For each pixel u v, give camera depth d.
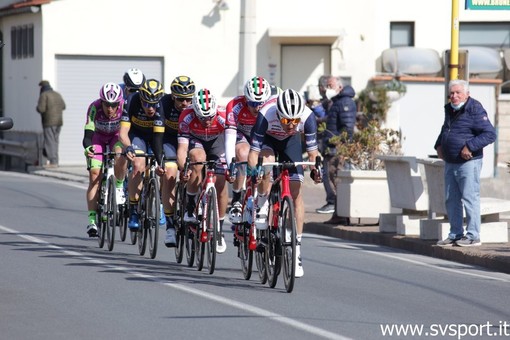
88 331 24.31
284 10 92.69
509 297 30.80
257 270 35.50
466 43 96.44
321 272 35.41
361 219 51.38
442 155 40.34
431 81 83.31
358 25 92.81
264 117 31.25
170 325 25.06
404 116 83.31
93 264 35.91
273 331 24.45
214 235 33.66
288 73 92.88
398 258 40.03
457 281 33.97
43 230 46.53
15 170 97.12
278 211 30.84
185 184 36.28
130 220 39.38
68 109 92.31
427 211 44.69
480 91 81.94
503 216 52.50
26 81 96.69
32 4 91.31
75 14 92.06
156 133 37.59
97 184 41.09
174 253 39.94
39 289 30.36
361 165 50.25
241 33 62.97
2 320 25.64
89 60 92.69
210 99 34.34
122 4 92.56
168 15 93.38
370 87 83.69
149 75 93.62
